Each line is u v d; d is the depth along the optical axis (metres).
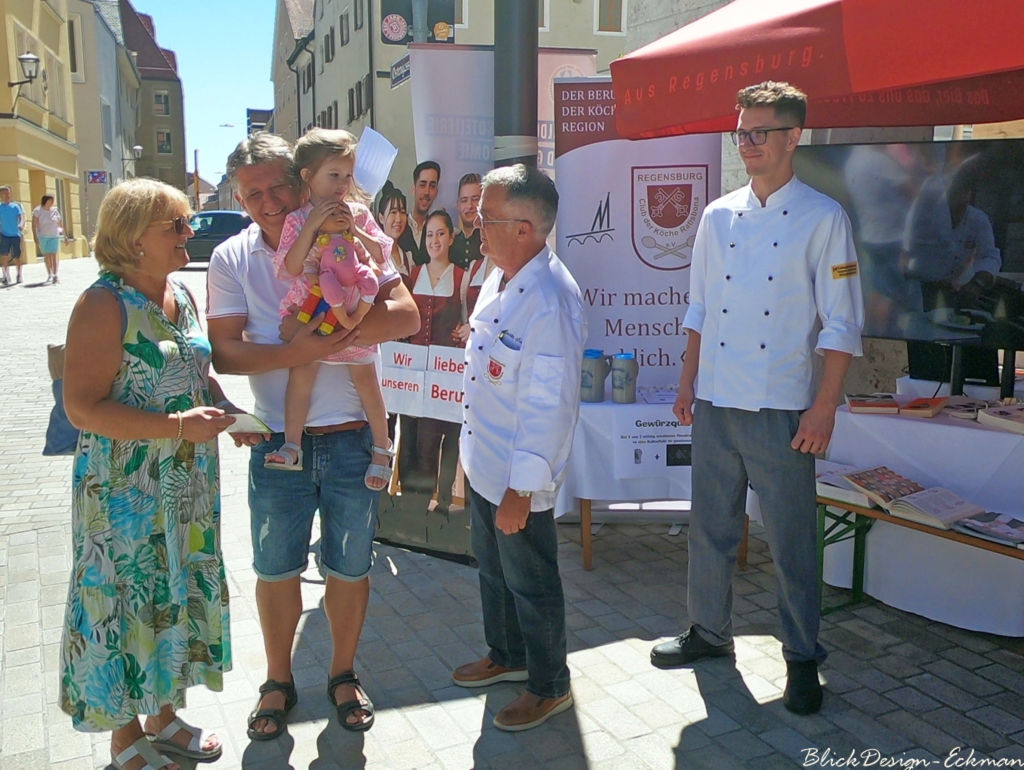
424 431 4.47
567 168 4.51
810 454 2.98
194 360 2.56
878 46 2.65
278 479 2.83
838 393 2.88
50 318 12.72
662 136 3.74
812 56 2.82
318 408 2.83
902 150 4.16
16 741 2.83
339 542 2.91
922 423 3.68
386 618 3.81
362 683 3.24
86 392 2.29
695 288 3.29
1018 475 3.43
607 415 4.20
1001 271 3.98
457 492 4.41
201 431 2.43
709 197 4.50
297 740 2.87
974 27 2.42
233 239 2.90
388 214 4.42
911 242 4.20
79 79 36.66
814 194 2.93
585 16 26.34
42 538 4.62
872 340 5.05
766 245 2.94
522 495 2.65
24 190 23.28
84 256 29.34
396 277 2.88
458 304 4.30
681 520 4.87
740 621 3.74
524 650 3.21
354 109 29.78
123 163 46.72
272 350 2.67
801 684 2.99
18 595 3.92
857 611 3.81
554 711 2.97
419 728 2.94
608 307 4.59
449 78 4.17
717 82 3.11
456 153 4.22
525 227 2.68
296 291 2.69
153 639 2.49
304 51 40.31
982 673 3.27
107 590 2.38
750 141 2.84
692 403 3.38
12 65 22.23
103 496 2.37
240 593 4.02
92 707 2.40
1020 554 3.05
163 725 2.78
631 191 4.50
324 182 2.63
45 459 6.07
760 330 2.96
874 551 3.85
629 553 4.56
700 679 3.24
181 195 2.44
